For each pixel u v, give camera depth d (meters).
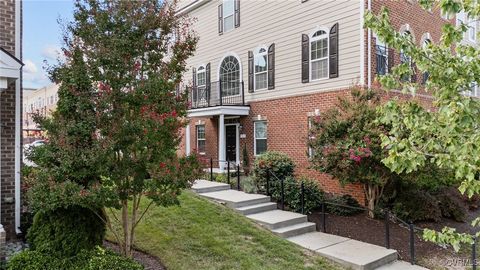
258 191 9.98
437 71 3.58
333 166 8.57
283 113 12.73
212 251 6.01
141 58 5.40
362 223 8.60
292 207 9.12
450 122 3.25
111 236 6.37
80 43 5.07
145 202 8.05
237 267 5.52
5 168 6.86
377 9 10.51
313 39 11.73
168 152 5.08
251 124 14.12
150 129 4.83
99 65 4.91
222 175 12.33
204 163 5.44
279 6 12.90
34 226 5.18
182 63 5.76
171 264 5.46
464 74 3.49
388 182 9.17
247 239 6.66
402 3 11.44
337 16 10.98
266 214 8.26
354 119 8.30
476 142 3.11
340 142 8.24
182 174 4.98
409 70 3.91
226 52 15.34
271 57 13.16
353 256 6.24
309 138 9.37
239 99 14.67
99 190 4.47
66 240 4.80
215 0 15.88
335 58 10.98
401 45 3.73
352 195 10.30
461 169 3.23
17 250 5.96
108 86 4.95
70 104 4.84
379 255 6.31
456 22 13.24
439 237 3.80
